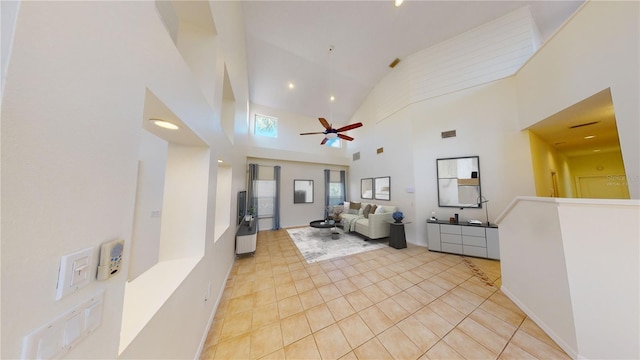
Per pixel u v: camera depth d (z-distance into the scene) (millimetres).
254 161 5766
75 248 509
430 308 2025
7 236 376
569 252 1458
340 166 6988
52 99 456
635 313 1228
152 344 887
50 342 447
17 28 395
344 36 3924
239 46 3174
